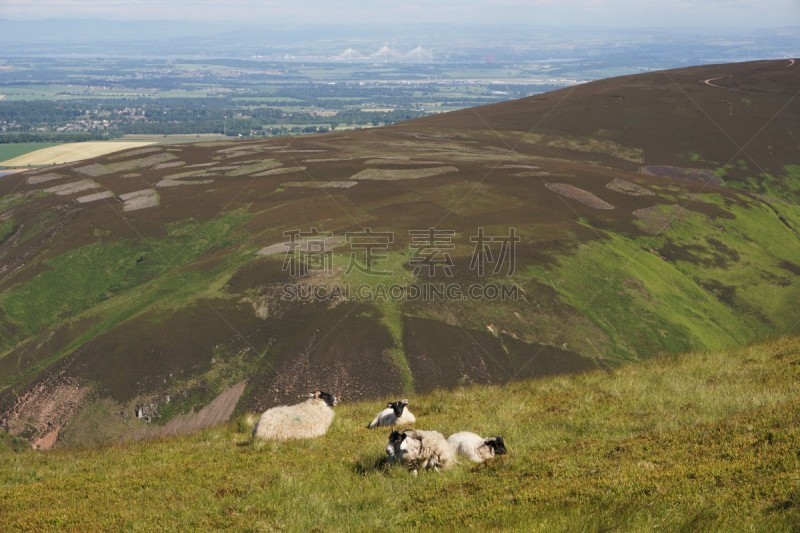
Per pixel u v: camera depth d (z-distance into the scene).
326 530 11.46
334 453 15.93
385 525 11.45
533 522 10.52
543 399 20.55
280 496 13.10
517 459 14.14
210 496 13.30
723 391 18.59
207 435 19.89
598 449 14.38
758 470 11.68
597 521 10.25
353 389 57.97
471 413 19.42
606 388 20.89
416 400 23.31
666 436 14.53
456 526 10.89
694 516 10.11
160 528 11.91
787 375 19.83
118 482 14.69
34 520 12.41
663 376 21.81
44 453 20.19
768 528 9.58
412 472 13.77
